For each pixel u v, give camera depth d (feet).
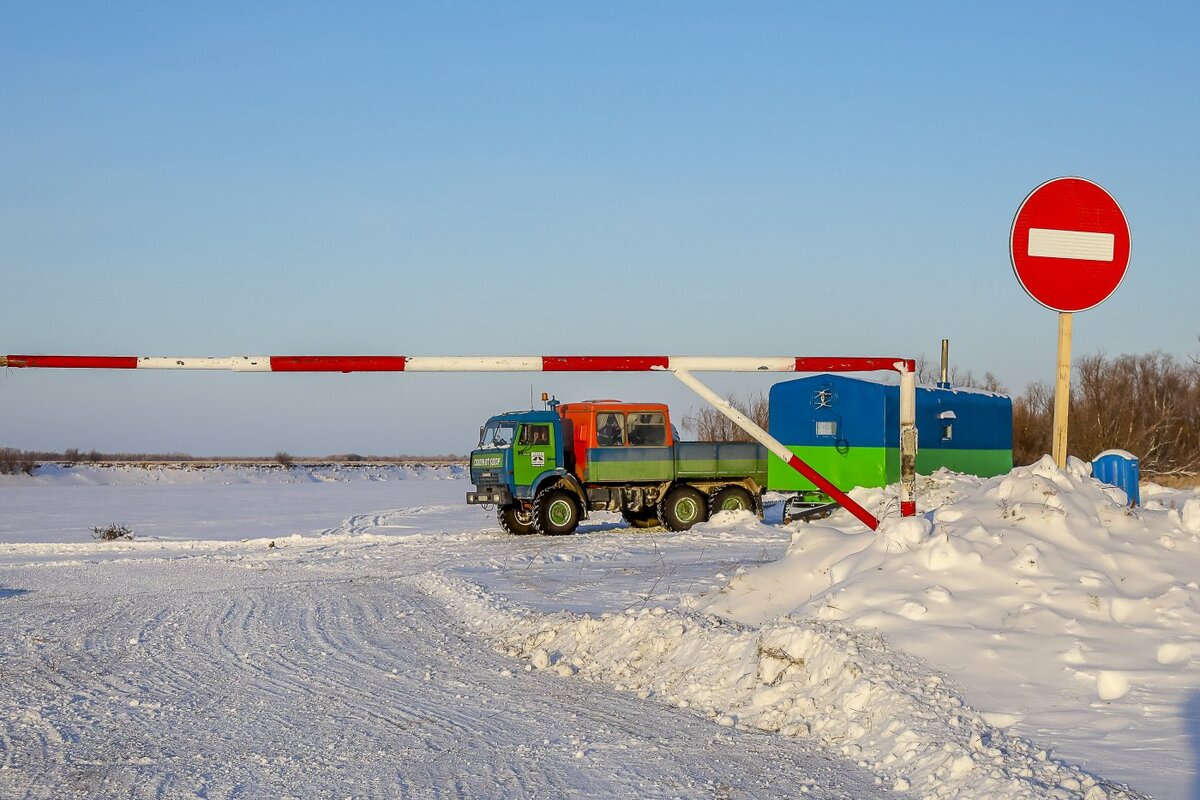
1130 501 37.09
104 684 33.40
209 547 81.92
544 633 38.40
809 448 74.33
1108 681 24.02
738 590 36.09
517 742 25.20
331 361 36.73
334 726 27.27
